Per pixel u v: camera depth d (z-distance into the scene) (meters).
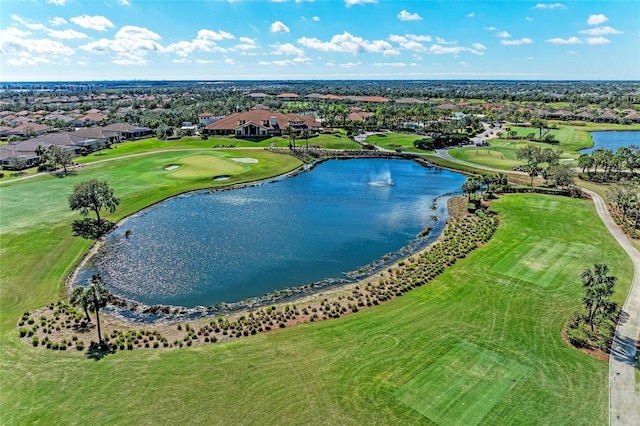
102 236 60.28
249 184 91.69
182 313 40.97
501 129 181.12
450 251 54.25
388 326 37.06
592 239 57.38
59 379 30.00
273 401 27.86
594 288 35.75
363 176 102.25
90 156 114.38
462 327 36.62
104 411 26.92
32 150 115.44
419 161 118.62
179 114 195.62
